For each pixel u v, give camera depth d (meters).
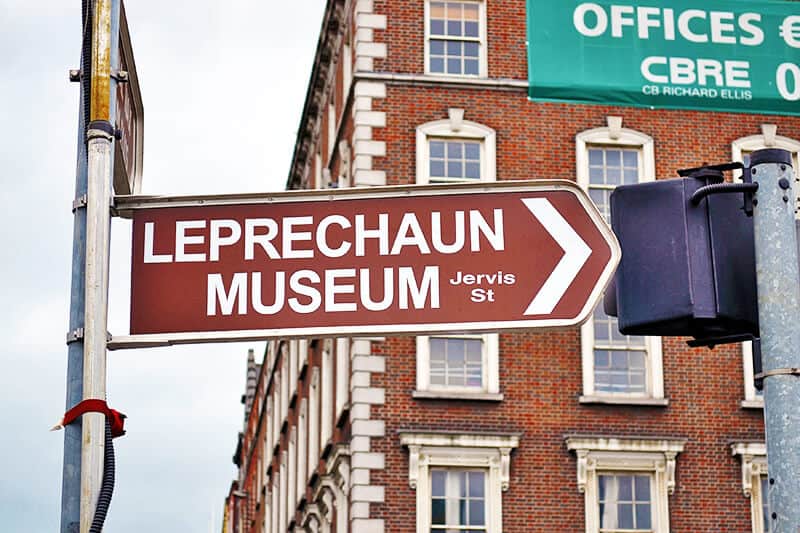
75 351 4.76
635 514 28.03
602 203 29.61
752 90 30.22
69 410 4.62
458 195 5.07
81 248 4.88
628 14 30.27
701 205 5.07
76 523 4.56
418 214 5.05
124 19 5.18
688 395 28.78
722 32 30.39
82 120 5.12
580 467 27.91
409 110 29.34
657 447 28.19
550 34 30.05
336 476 30.05
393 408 27.70
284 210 5.05
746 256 5.04
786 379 4.76
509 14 30.22
